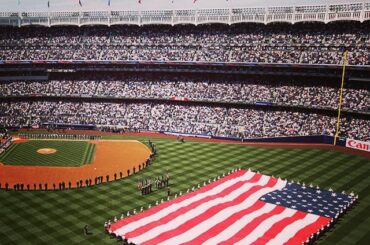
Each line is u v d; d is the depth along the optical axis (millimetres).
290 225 48250
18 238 44781
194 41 110562
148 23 111188
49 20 114625
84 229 46312
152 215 50594
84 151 82750
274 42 103250
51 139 92812
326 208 52938
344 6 92375
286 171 69250
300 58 97250
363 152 82000
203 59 105625
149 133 101125
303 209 52750
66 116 106625
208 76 109188
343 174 67875
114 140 93062
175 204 54156
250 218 50094
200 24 111750
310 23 101812
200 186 61094
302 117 95938
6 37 115562
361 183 63500
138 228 46969
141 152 82500
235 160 75750
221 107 104125
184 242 43906
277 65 97812
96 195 57656
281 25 104875
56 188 60594
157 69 109875
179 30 114000
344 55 92812
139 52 111188
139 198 56469
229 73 105500
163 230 46594
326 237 45969
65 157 78125
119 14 112312
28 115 106625
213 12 105625
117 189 60125
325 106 92938
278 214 51344
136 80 112875
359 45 93250
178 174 67062
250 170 68562
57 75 115938
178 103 107625
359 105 89688
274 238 45094
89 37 116625
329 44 96812
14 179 64750
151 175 66500
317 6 95250
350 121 91062
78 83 113250
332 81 98125
